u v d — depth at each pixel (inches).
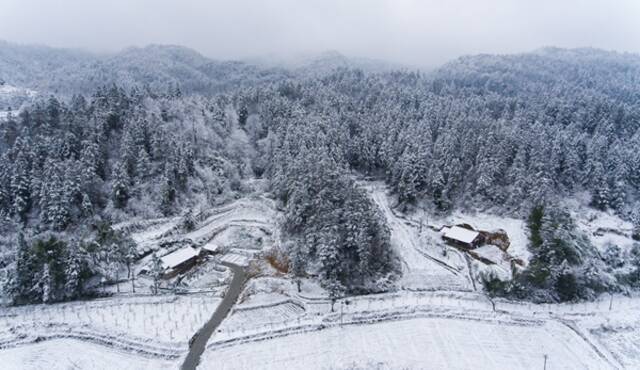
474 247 3358.8
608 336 2400.3
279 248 3245.6
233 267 3161.9
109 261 2822.3
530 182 3725.4
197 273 3056.1
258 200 4252.0
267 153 4921.3
